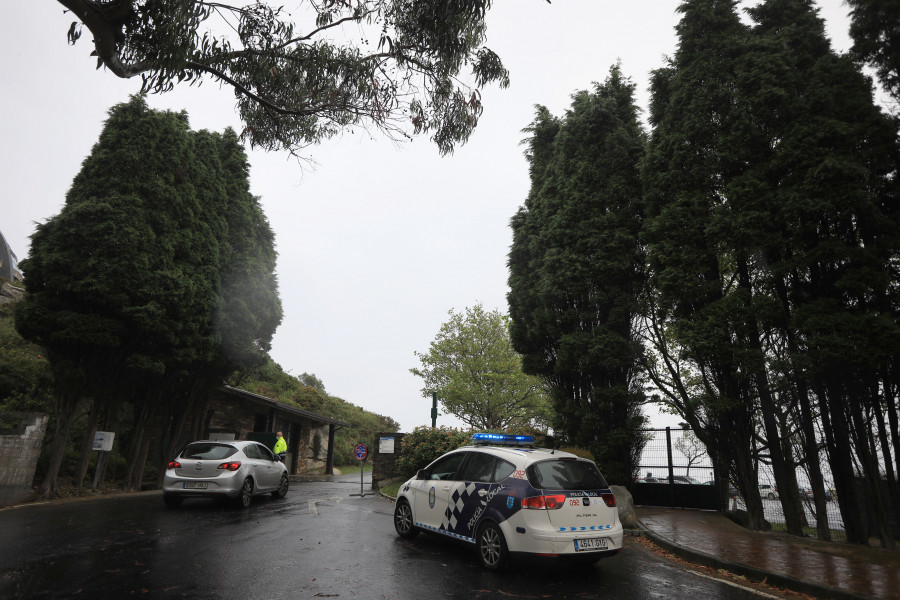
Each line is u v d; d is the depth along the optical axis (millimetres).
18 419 12008
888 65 9406
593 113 15289
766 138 10961
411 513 8773
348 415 45250
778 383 10586
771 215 10570
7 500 11430
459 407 29703
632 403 14125
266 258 19391
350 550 7738
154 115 14531
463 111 9836
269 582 5895
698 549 8508
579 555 6652
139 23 6766
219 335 15836
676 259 11789
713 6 12328
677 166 12203
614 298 14328
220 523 9633
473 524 7375
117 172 13742
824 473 10562
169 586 5590
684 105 12297
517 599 5699
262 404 24250
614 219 14398
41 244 12586
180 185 15188
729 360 10922
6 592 5148
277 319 18297
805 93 10664
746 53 11461
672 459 14508
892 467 9344
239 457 12094
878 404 9609
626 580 6746
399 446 20500
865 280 9266
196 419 18141
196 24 6863
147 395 15625
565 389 15492
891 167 9688
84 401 15922
